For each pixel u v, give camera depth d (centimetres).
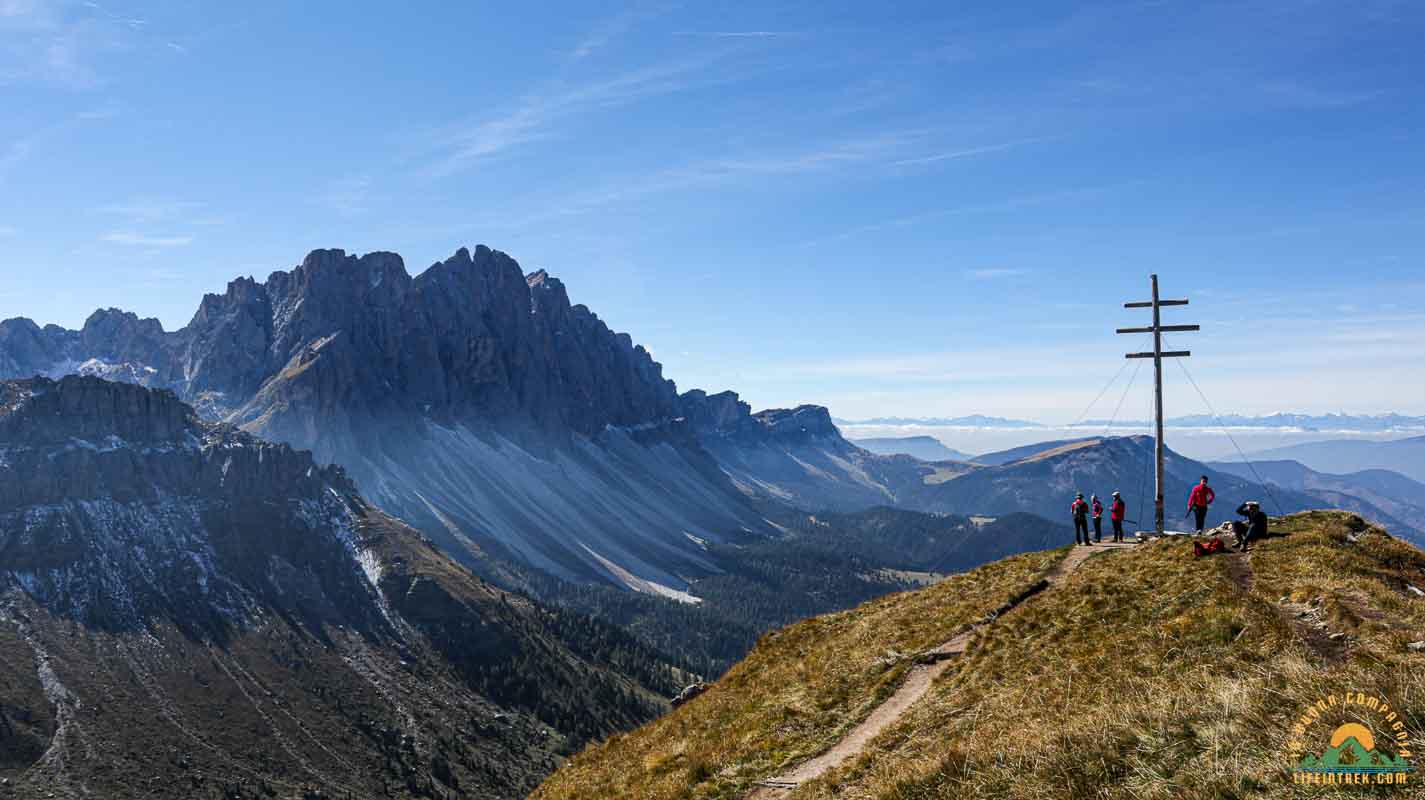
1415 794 1151
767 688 3416
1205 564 3038
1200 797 1317
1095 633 2642
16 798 17750
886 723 2566
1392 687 1461
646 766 2864
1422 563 2936
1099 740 1633
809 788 2141
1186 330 4266
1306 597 2362
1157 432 4347
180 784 19800
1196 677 1920
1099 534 4419
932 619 3594
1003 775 1645
